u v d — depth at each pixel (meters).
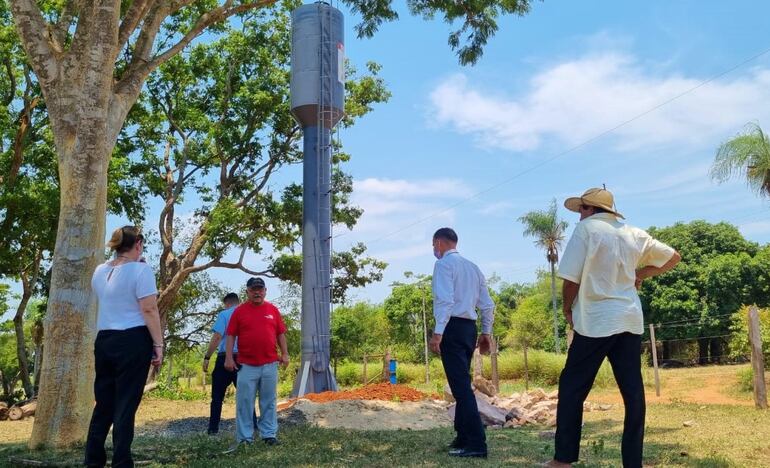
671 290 44.69
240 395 6.90
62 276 7.75
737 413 10.52
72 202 7.91
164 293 26.86
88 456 4.83
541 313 58.59
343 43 18.03
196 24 10.48
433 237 6.26
